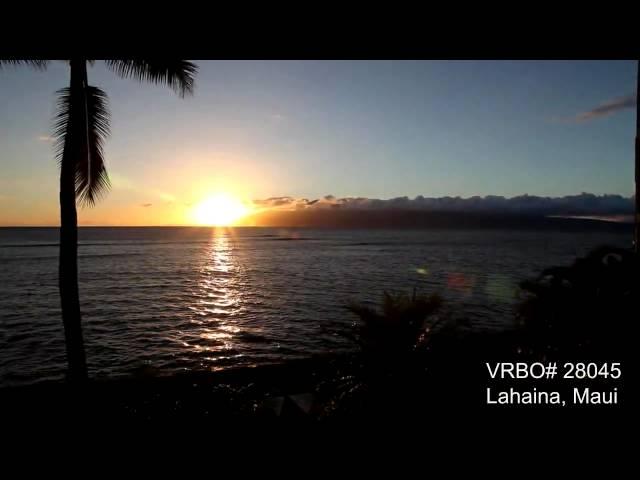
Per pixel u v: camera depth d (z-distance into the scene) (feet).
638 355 15.30
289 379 20.62
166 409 17.42
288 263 200.85
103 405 17.85
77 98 19.77
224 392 19.13
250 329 67.97
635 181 14.34
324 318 76.95
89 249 311.06
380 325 17.56
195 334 64.85
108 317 78.13
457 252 269.44
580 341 16.74
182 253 273.13
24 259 212.23
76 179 20.97
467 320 19.44
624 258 16.57
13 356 53.93
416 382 15.74
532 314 18.60
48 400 18.70
